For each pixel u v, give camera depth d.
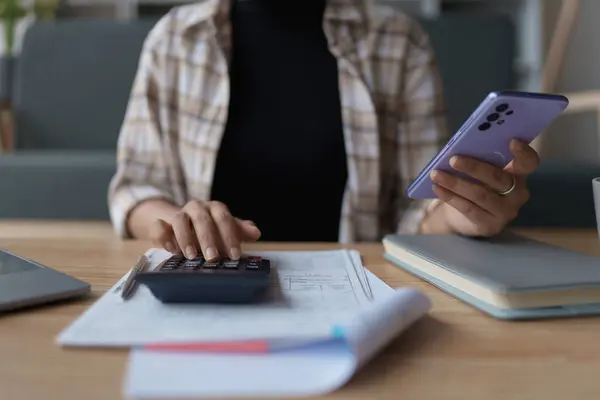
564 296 0.44
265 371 0.32
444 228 0.74
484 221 0.63
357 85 1.10
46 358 0.35
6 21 2.40
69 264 0.60
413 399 0.30
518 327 0.41
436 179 0.62
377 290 0.48
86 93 1.97
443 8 2.84
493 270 0.48
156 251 0.62
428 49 1.16
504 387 0.32
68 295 0.46
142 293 0.46
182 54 1.11
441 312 0.44
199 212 0.58
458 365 0.35
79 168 1.44
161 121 1.10
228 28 1.12
